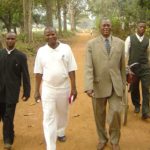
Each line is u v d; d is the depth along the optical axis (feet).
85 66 13.37
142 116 17.89
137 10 51.19
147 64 17.67
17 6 77.36
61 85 13.56
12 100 14.06
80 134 16.21
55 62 13.39
